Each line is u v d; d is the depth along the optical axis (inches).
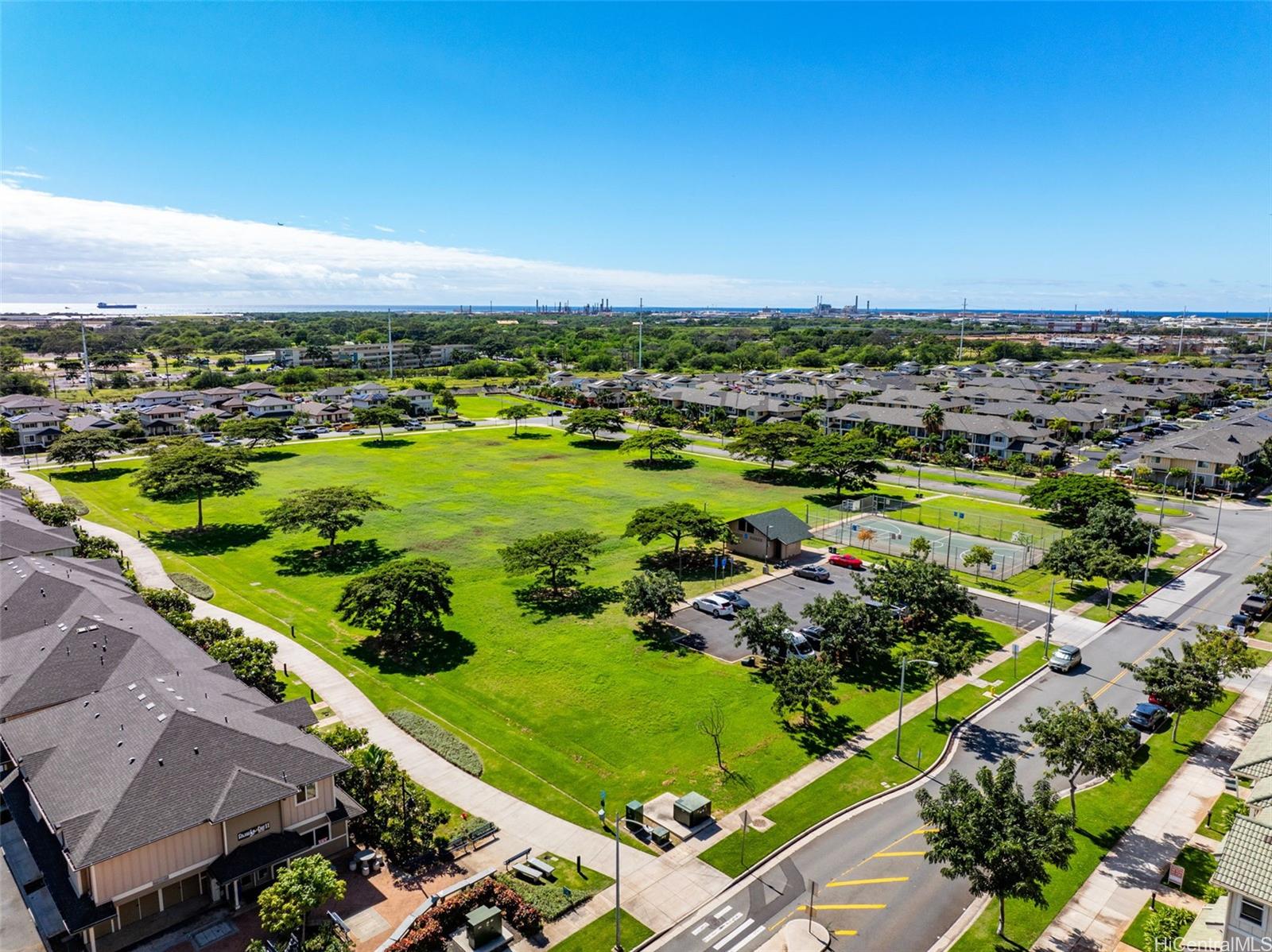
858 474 4488.2
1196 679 1893.5
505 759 1836.9
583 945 1286.9
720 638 2517.2
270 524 3545.8
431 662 2332.7
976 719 2050.9
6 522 2704.2
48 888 1342.3
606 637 2506.2
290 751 1476.4
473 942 1263.5
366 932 1300.4
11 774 1588.3
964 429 5753.0
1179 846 1549.0
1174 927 1222.3
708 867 1482.5
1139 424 6796.3
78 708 1583.4
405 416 7130.9
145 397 6998.0
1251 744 1585.9
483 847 1535.4
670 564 3230.8
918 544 2901.1
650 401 7815.0
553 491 4522.6
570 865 1483.8
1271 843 1146.0
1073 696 2172.7
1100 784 1768.0
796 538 3289.9
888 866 1492.4
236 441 5703.7
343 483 4638.3
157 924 1305.4
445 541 3528.5
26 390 7844.5
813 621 2418.8
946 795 1360.7
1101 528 3125.0
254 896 1373.0
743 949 1280.8
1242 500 4419.3
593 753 1865.2
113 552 2930.6
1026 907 1385.3
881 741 1937.7
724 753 1865.2
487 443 6136.8
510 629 2573.8
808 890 1428.4
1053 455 5305.1
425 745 1881.2
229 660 1929.1
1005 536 3693.4
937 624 2551.7
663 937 1307.8
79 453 4623.5
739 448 5098.4
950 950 1282.0
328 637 2517.2
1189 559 3356.3
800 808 1664.6
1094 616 2743.6
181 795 1330.0
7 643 1882.4
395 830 1482.5
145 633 1914.4
